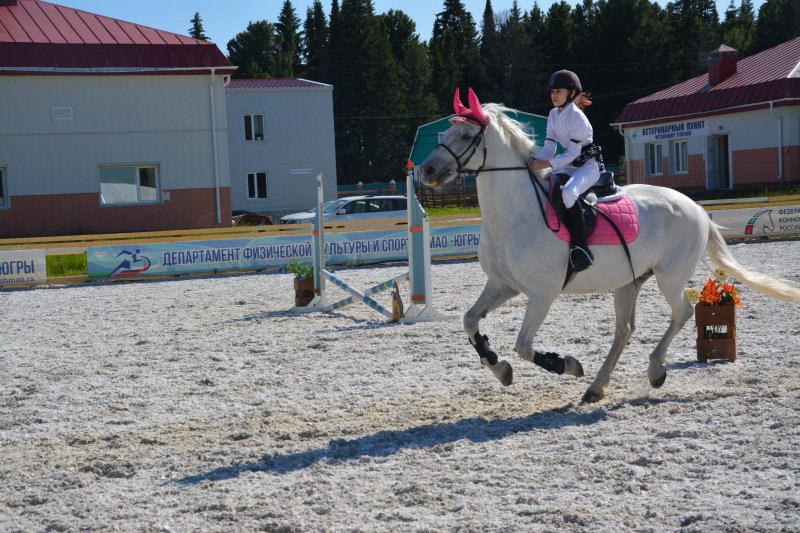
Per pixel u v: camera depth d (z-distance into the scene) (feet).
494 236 22.98
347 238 74.74
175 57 106.52
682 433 20.20
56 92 102.58
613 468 18.03
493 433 21.31
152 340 38.70
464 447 20.18
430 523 15.55
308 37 324.80
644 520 15.16
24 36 103.40
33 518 17.06
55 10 111.14
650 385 25.30
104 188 105.91
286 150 152.35
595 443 19.88
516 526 15.16
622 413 22.41
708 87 132.87
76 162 104.01
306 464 19.67
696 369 27.50
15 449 22.29
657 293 46.01
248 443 21.53
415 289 41.70
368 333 38.27
